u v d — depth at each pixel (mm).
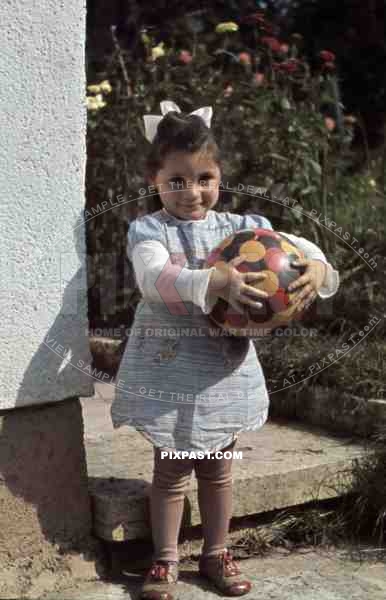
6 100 2342
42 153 2418
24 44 2352
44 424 2531
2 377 2414
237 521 2895
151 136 2688
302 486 2906
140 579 2611
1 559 2461
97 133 4859
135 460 2990
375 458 3012
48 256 2459
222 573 2531
